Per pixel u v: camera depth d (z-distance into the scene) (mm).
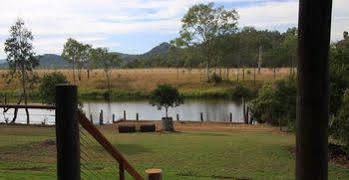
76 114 3090
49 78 24844
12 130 19281
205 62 82375
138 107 50688
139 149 15289
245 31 91625
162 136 20500
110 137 19844
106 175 9352
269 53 83625
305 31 2770
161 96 30891
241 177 10867
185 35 77188
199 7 76312
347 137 14539
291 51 62125
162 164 12430
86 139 7906
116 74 89875
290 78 21641
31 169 10273
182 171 11266
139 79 80312
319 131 2773
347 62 15930
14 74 33375
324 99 2781
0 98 38406
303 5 2766
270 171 11766
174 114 42938
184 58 92375
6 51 33062
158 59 136375
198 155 14000
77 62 82125
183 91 66500
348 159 14312
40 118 24328
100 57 78875
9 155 12273
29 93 39188
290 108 19469
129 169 4473
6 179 8578
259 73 82000
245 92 56969
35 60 33656
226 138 19406
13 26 32719
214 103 53562
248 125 28922
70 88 3045
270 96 25094
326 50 2775
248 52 91938
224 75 83812
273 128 26188
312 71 2766
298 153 2834
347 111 14500
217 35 76562
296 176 2852
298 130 2834
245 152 14750
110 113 44688
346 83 15461
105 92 67062
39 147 14047
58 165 3061
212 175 10930
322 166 2785
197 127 28344
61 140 3041
